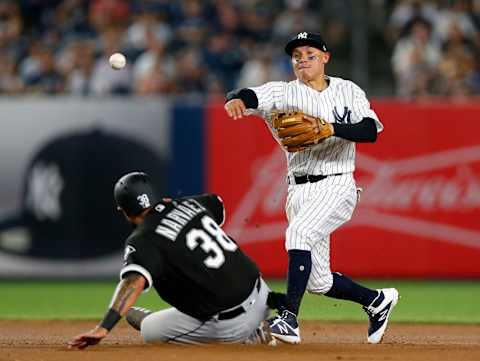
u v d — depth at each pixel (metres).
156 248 22.66
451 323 35.19
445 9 64.75
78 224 49.94
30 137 49.75
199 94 59.22
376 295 26.81
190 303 23.25
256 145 49.47
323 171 25.44
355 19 65.62
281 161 49.34
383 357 22.30
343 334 31.70
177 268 22.83
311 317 36.56
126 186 23.52
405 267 49.69
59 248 50.09
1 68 61.09
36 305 41.38
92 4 64.38
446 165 49.62
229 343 24.08
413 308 40.06
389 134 49.34
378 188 49.41
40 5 64.75
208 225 23.52
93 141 49.78
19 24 63.91
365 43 64.06
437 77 60.62
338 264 49.50
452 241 49.75
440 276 49.84
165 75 59.16
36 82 59.44
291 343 24.33
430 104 49.47
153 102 49.78
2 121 49.69
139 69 58.72
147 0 63.34
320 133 24.25
